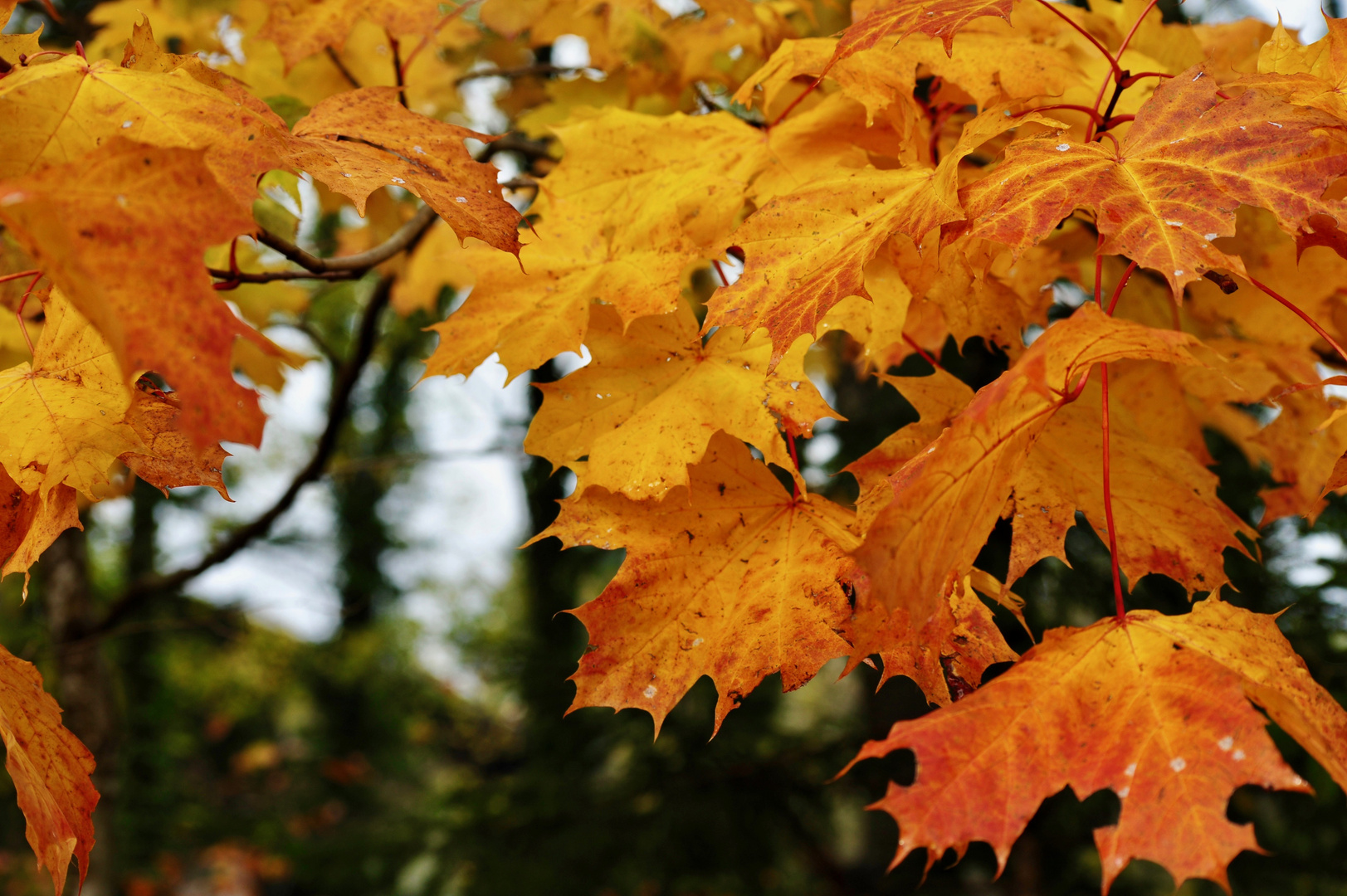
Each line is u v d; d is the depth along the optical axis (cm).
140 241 88
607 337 103
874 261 105
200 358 88
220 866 430
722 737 266
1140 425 116
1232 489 182
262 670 602
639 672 99
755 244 99
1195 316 115
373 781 612
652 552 100
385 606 730
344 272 108
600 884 248
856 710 287
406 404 685
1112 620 94
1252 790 187
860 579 97
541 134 137
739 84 127
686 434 101
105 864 190
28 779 96
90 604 198
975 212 95
